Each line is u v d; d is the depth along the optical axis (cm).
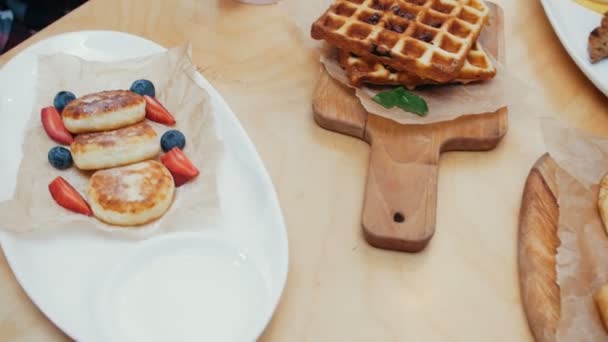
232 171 49
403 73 56
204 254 44
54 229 45
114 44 59
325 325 42
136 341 40
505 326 43
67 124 51
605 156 50
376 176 49
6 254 42
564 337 40
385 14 60
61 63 56
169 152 50
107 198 45
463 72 56
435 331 42
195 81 55
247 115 56
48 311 40
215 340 40
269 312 40
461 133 53
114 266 43
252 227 46
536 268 44
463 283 45
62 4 88
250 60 61
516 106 58
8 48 83
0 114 53
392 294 44
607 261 44
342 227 48
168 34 63
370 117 54
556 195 49
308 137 54
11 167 50
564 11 66
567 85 61
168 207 47
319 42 63
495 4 67
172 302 42
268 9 66
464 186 51
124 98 52
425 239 45
